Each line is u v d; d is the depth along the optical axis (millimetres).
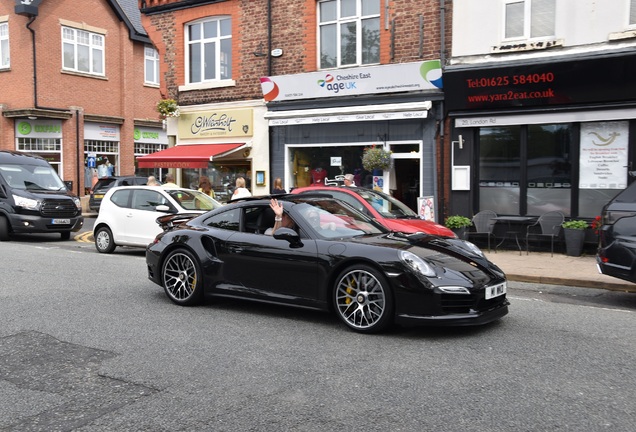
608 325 6195
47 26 25250
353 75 13898
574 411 3838
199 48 16859
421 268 5477
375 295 5668
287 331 5867
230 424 3691
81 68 26766
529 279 9219
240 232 6750
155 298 7480
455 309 5477
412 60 13461
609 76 11125
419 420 3711
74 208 15305
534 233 12047
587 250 11570
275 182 12891
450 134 13031
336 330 5895
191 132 16812
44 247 13570
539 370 4660
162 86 17328
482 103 12461
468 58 12656
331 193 10016
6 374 4664
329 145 14578
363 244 5867
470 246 6570
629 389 4238
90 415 3857
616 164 11453
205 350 5246
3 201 14633
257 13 15547
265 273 6363
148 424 3709
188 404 4020
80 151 26328
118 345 5410
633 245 6684
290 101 14945
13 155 15867
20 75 24984
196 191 12641
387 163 13477
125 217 12117
